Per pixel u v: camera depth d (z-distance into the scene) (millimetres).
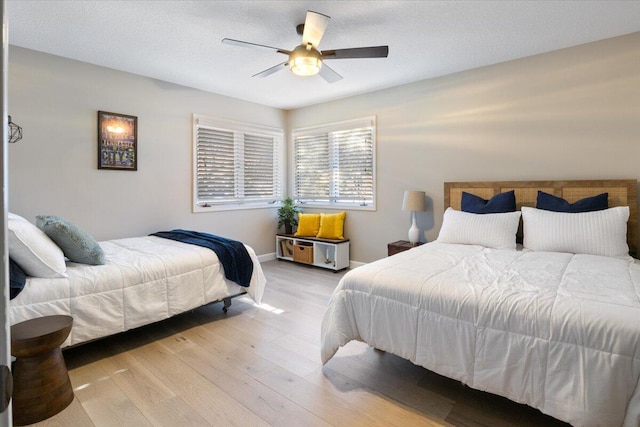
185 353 2363
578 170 3066
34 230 2139
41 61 3131
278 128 5391
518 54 3230
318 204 5176
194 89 4297
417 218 4105
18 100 3021
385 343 1902
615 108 2891
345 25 2643
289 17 2533
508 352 1509
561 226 2744
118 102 3627
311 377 2059
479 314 1598
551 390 1403
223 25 2652
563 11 2453
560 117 3137
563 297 1553
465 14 2488
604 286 1713
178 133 4156
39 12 2451
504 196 3242
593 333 1343
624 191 2822
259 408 1771
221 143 4668
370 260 4602
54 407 1725
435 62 3418
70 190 3330
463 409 1759
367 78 3914
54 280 2074
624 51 2838
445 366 1688
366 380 2025
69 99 3301
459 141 3738
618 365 1280
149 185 3912
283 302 3408
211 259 2889
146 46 3027
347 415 1717
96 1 2309
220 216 4648
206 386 1967
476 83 3590
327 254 4820
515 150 3385
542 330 1444
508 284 1790
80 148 3381
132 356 2322
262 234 5219
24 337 1641
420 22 2602
